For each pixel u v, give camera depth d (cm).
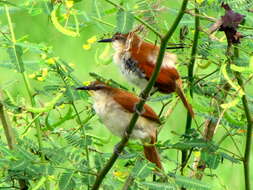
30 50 984
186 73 1192
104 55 1219
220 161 1055
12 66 1011
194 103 1023
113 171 1095
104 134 1599
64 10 1026
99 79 1181
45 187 1056
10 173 1007
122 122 1188
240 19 955
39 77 1062
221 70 999
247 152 1066
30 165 976
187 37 1161
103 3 1085
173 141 1298
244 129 1110
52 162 1020
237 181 1606
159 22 1028
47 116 1076
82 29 1080
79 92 1061
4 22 1948
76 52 1930
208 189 973
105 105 1187
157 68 909
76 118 1186
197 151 1076
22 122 1138
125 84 1675
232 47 1028
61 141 1147
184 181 980
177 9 1070
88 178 1022
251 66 959
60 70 1045
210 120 1129
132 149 1123
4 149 990
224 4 956
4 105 1038
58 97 1033
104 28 1066
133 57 1204
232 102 983
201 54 1091
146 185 966
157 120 1187
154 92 1194
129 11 922
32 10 1008
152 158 1117
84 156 1121
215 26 966
